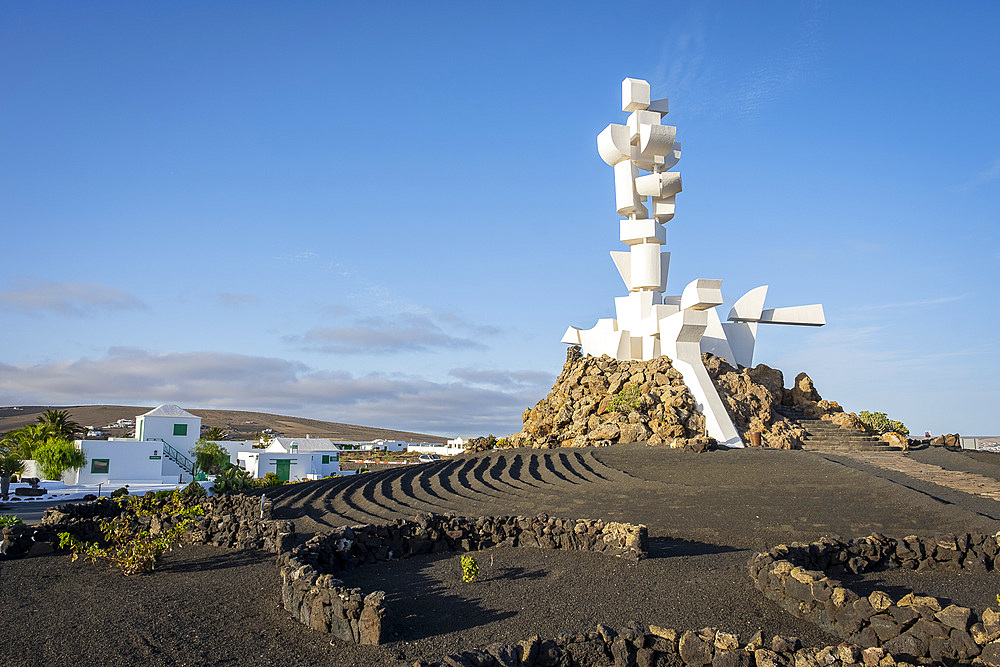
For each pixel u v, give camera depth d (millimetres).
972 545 14852
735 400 36875
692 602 11867
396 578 14594
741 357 41844
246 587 14094
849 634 10258
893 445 34875
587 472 28078
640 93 40875
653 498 23031
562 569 14531
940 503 20188
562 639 9656
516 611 11703
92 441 60531
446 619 11500
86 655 10320
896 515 19828
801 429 35969
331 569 15273
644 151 39625
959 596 12828
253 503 23656
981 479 25172
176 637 11008
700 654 9367
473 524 17719
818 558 14078
